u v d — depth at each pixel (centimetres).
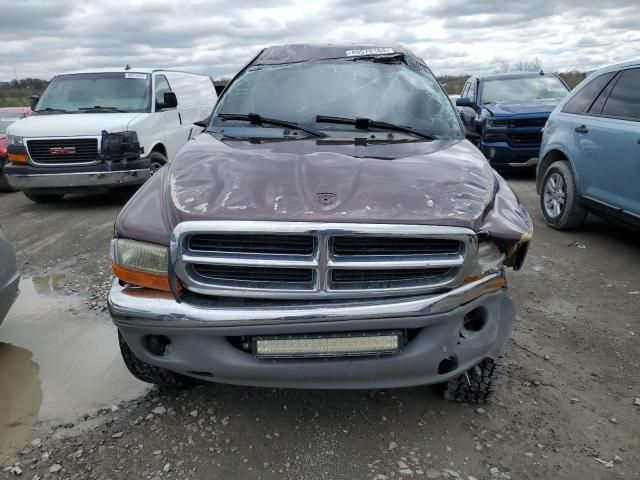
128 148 728
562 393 287
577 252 515
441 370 237
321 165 264
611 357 324
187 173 262
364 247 219
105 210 741
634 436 253
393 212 221
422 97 359
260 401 279
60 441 252
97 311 400
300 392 287
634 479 226
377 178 249
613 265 477
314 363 222
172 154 846
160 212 240
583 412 271
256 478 226
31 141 720
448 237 218
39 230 636
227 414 269
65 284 454
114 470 232
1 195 917
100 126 722
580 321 371
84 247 558
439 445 246
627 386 294
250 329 217
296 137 324
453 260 221
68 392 294
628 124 478
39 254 539
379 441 248
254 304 220
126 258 233
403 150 298
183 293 227
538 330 358
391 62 384
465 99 914
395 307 217
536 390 289
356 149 296
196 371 229
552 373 306
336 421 263
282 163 268
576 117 562
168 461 237
